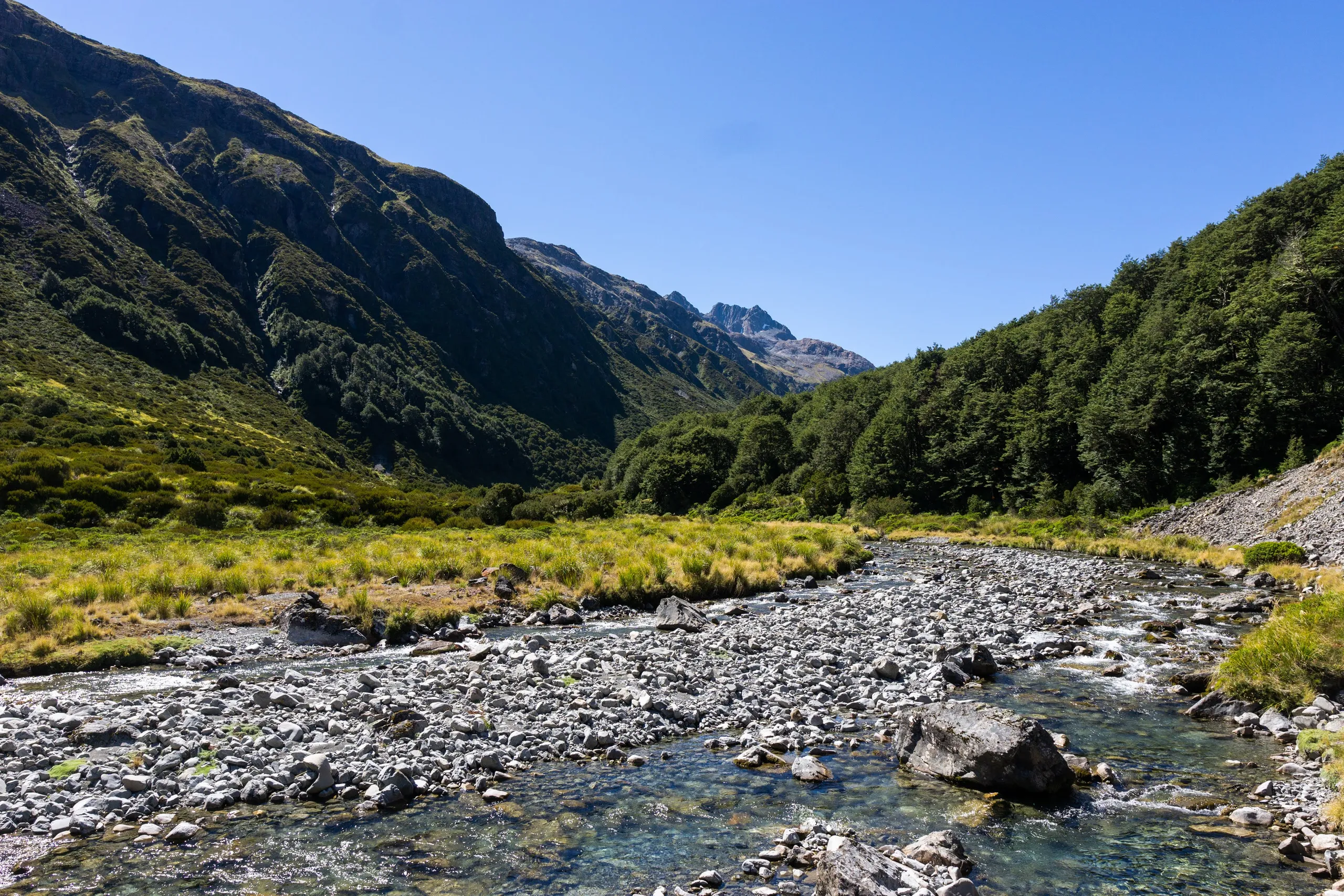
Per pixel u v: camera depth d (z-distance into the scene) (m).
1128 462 57.91
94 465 59.31
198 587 22.19
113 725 11.03
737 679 15.12
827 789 9.80
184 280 177.75
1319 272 54.03
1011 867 7.64
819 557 34.38
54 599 19.20
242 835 8.30
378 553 31.11
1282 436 51.31
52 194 164.25
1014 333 91.81
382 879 7.38
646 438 152.38
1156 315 67.94
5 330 109.94
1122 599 24.30
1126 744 11.31
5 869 7.40
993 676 15.45
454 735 11.33
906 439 83.69
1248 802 9.16
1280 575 26.98
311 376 169.75
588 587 24.84
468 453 189.25
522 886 7.27
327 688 13.80
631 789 9.80
